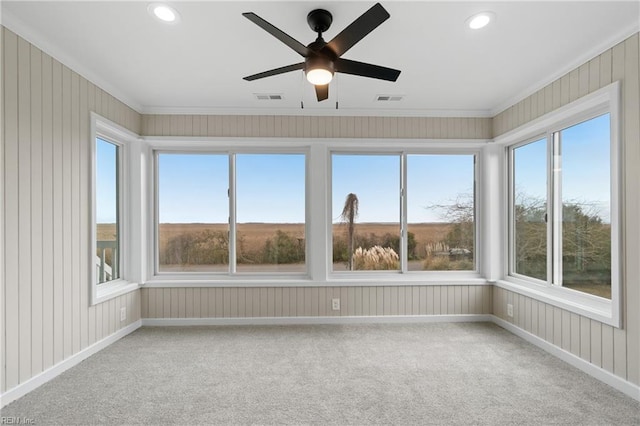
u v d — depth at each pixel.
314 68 1.83
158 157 3.73
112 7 1.91
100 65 2.62
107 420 1.88
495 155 3.67
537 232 3.20
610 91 2.21
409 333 3.29
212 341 3.07
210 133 3.58
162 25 2.09
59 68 2.39
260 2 1.86
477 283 3.66
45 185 2.27
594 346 2.37
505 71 2.72
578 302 2.62
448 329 3.41
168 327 3.49
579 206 2.69
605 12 1.95
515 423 1.85
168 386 2.24
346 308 3.63
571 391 2.17
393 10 1.93
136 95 3.23
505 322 3.43
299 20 2.03
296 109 3.60
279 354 2.78
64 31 2.15
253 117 3.61
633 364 2.09
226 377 2.37
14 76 2.04
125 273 3.43
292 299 3.61
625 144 2.13
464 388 2.22
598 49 2.31
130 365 2.56
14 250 2.04
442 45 2.33
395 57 2.50
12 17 1.99
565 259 2.83
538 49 2.37
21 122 2.09
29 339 2.15
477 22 2.05
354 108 3.61
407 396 2.12
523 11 1.94
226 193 3.78
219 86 3.03
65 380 2.31
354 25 1.58
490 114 3.67
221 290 3.58
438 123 3.68
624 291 2.14
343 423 1.85
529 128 3.06
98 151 3.10
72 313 2.53
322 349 2.88
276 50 2.40
